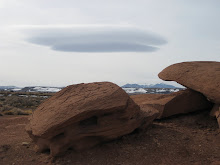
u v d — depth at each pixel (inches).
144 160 270.5
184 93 447.5
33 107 1080.2
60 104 286.0
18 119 617.3
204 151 292.8
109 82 330.0
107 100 276.2
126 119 299.6
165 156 280.8
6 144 342.6
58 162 266.4
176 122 428.5
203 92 366.0
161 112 434.6
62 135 273.6
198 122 414.6
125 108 289.6
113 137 300.8
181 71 413.4
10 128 485.4
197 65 413.7
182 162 265.3
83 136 277.7
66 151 281.0
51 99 326.6
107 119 285.1
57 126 249.3
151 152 289.7
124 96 290.7
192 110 455.8
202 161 266.4
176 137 337.7
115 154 282.2
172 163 263.1
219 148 299.0
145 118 341.1
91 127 280.8
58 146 271.6
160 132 354.6
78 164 261.0
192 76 390.6
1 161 281.0
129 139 317.4
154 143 314.5
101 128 282.7
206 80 365.7
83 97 282.5
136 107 309.6
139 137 329.4
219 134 345.1
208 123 402.3
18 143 349.4
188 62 443.5
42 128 254.2
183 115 457.7
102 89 302.8
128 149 294.4
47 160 275.9
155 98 525.7
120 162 265.4
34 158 287.1
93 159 271.1
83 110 257.8
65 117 253.0
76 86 331.6
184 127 397.1
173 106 441.1
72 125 270.2
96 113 271.1
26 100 1264.8
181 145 311.0
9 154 303.4
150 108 388.2
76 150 282.0
